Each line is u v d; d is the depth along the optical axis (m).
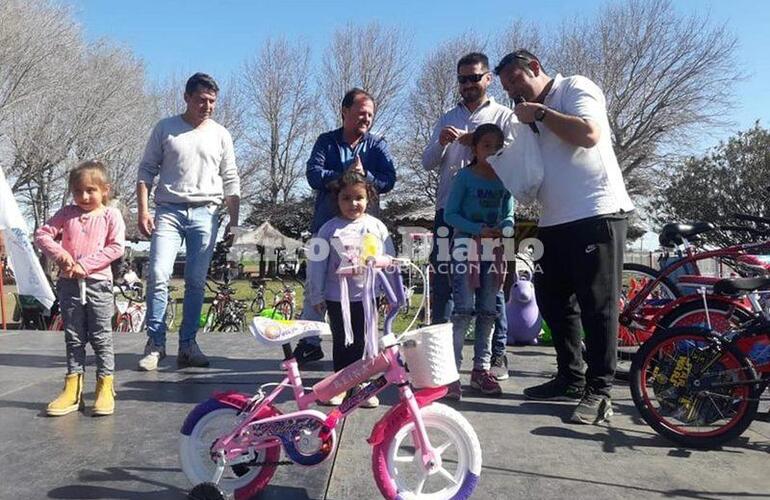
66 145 28.72
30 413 3.75
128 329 13.59
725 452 3.28
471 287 4.18
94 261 3.67
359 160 4.36
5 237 5.57
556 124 3.62
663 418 3.43
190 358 4.98
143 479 2.83
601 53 36.66
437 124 4.90
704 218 20.09
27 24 25.61
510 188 3.89
